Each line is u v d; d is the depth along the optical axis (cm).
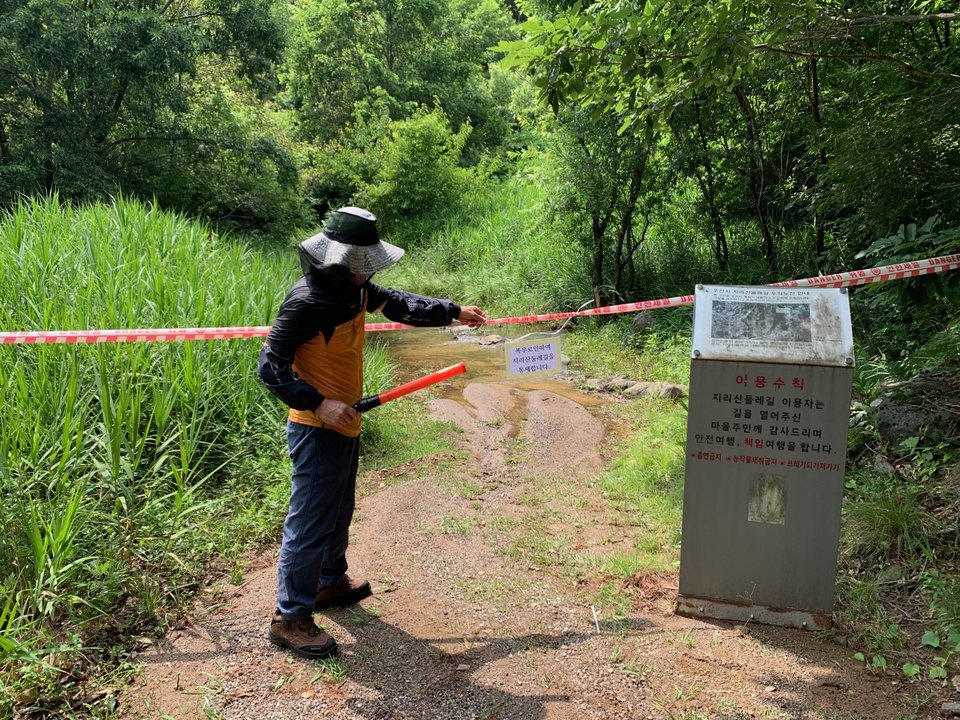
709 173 872
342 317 280
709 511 309
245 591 342
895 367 504
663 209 983
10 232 570
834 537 297
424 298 334
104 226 638
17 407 390
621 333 920
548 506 445
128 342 446
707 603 317
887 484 385
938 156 500
